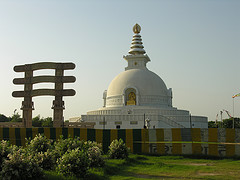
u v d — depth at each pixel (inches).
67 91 2255.2
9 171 629.9
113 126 2689.5
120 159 1104.8
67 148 909.2
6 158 705.6
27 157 674.8
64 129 1412.4
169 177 793.6
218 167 976.3
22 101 2370.8
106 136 1414.9
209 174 835.4
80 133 1414.9
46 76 2301.9
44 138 933.8
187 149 1339.8
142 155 1346.0
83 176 733.9
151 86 3213.6
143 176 815.7
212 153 1301.7
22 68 2386.8
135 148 1393.9
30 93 2348.7
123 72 3440.0
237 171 884.0
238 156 1254.9
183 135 1363.2
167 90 3435.0
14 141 1400.1
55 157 871.7
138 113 2866.6
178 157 1289.4
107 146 1398.9
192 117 2903.5
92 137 1412.4
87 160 762.8
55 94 2261.3
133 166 1019.9
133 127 2647.6
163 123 2635.3
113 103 3248.0
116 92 3260.3
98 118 2736.2
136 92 3132.4
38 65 2331.4
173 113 2957.7
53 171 776.3
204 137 1333.7
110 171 873.5
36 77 2329.0
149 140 1392.7
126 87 3169.3
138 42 3745.1
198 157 1298.0
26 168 641.6
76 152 771.4
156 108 2952.8
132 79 3238.2
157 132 1393.9
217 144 1304.1
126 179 759.7
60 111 2233.0
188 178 772.0
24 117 2353.6
